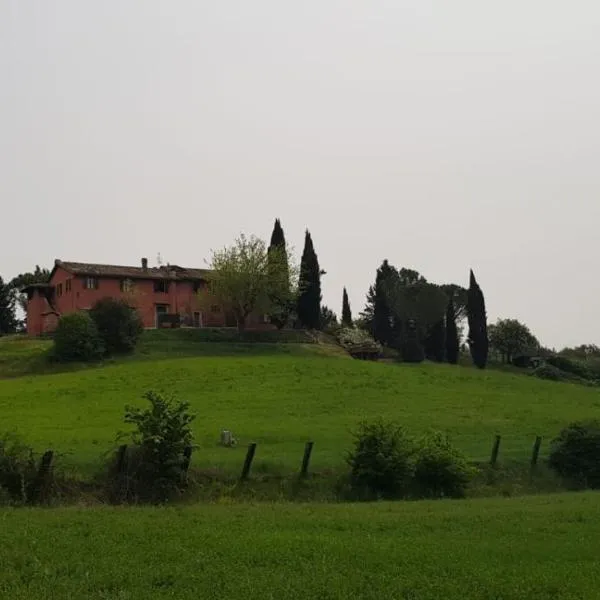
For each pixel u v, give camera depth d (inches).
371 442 1182.9
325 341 3890.3
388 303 4768.7
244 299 3823.8
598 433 1408.7
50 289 4089.6
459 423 1844.2
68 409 1905.8
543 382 3056.1
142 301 3961.6
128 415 1098.1
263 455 1311.5
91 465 1107.3
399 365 3299.7
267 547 612.7
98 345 3014.3
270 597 468.1
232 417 1809.8
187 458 1089.4
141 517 786.8
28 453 1048.2
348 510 882.8
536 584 504.7
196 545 622.2
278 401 2086.6
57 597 462.3
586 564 561.9
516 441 1627.7
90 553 589.6
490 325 4945.9
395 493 1169.4
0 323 5290.4
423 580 513.7
